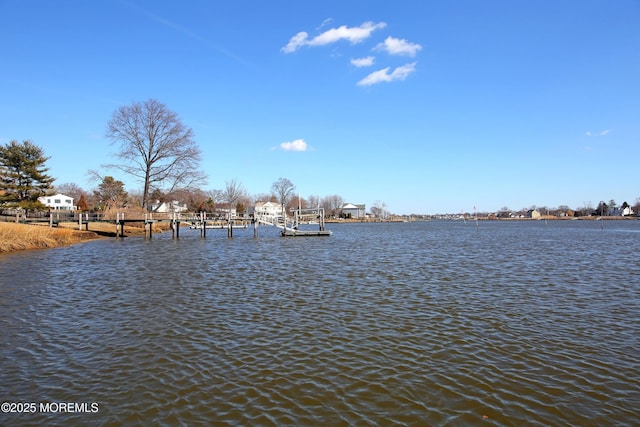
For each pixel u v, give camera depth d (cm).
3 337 933
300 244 3734
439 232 6488
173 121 5272
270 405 616
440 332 968
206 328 1001
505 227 9100
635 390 663
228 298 1341
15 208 4828
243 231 6381
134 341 905
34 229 3272
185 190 5425
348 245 3619
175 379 706
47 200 9344
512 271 1947
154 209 8044
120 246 3384
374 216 17925
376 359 798
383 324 1035
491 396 644
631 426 557
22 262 2262
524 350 846
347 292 1440
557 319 1080
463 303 1264
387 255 2725
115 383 691
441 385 683
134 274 1850
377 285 1575
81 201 9094
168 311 1164
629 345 877
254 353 832
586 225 10038
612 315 1120
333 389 669
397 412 597
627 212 16288
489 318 1090
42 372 737
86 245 3459
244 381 698
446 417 583
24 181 5041
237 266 2145
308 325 1027
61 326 1018
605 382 693
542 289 1491
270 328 1002
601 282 1638
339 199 17525
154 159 5259
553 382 694
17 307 1213
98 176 5175
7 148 4897
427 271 1950
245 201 14625
